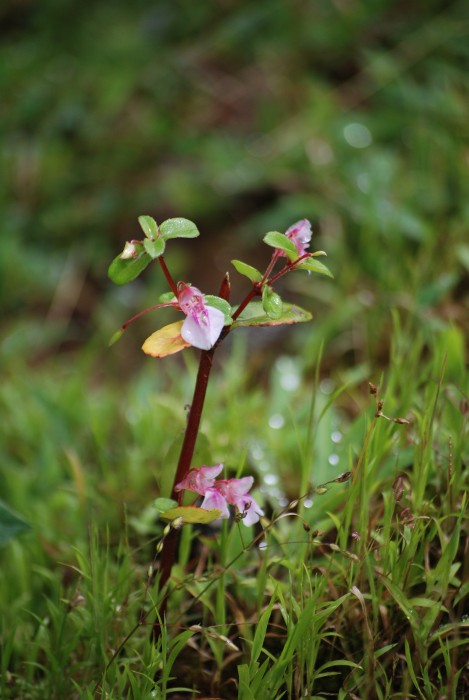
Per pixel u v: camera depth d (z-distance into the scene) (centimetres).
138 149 153
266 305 76
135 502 93
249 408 96
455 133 120
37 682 84
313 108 140
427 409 82
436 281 103
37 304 138
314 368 106
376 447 83
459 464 82
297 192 134
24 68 172
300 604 79
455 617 80
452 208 112
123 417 104
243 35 164
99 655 81
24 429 103
